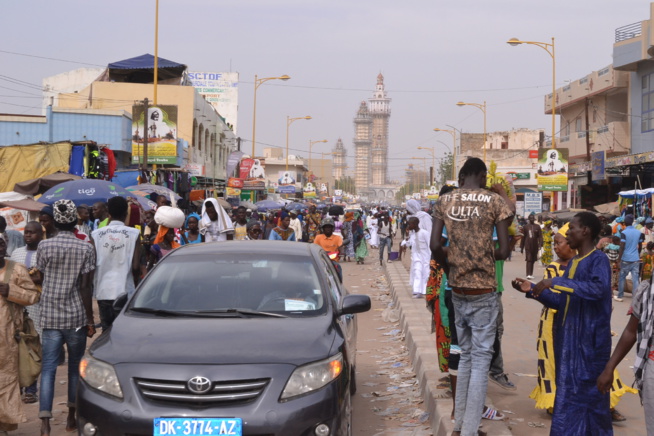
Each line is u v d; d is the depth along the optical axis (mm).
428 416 7172
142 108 27688
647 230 20984
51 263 6789
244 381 4926
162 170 27844
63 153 19750
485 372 5484
